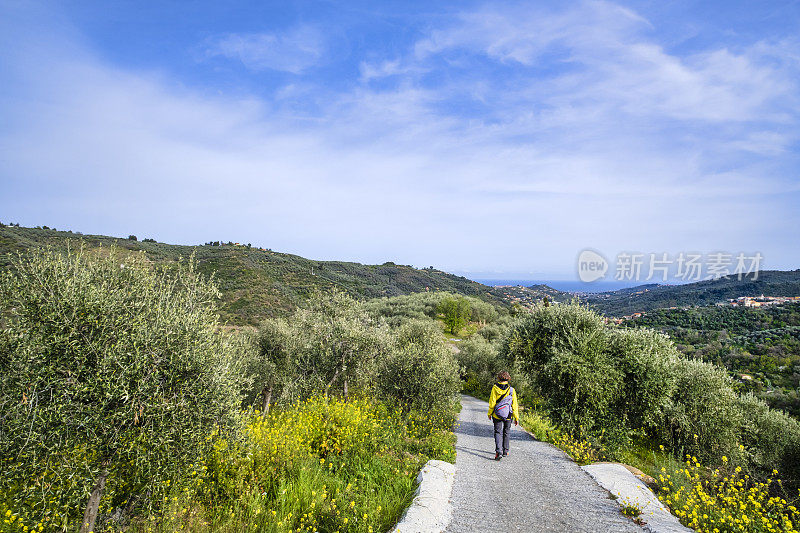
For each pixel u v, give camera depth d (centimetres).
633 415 1247
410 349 1362
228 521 517
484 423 1565
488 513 545
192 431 506
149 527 499
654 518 531
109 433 456
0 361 448
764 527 519
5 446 419
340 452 810
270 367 1836
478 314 8525
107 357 457
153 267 598
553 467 808
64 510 472
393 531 476
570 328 1311
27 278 468
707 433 1251
